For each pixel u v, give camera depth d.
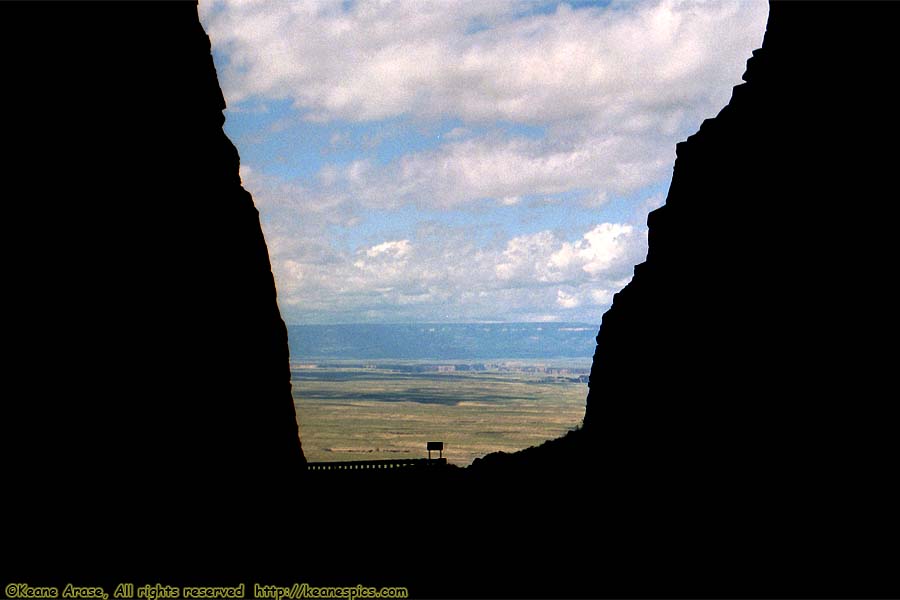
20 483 24.03
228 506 34.88
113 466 28.05
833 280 29.03
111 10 35.09
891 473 23.22
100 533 26.41
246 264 45.25
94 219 30.69
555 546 32.50
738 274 36.19
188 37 43.34
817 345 28.59
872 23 31.22
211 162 43.44
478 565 31.88
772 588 22.83
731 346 34.47
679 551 27.86
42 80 29.28
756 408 30.59
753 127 39.66
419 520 39.22
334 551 34.72
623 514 33.91
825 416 26.77
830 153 31.53
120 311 31.02
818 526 24.14
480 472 49.66
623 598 25.97
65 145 29.86
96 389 28.41
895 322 25.52
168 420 32.56
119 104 34.25
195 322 36.97
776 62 38.88
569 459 48.94
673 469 34.59
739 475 29.31
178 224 37.47
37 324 26.39
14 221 26.44
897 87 29.09
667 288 46.91
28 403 25.17
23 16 28.92
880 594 20.73
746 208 37.59
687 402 37.00
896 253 26.64
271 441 42.91
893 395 24.52
